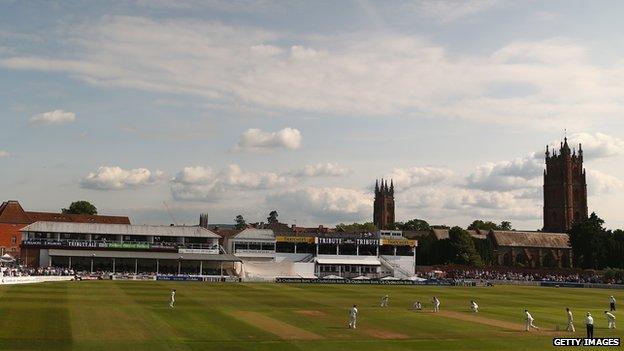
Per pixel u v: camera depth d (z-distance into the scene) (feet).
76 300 221.25
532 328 177.27
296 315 197.36
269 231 499.92
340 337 153.17
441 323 185.47
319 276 476.95
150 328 157.69
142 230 463.83
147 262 444.55
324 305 234.79
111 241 449.89
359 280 415.44
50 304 203.62
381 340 150.20
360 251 506.89
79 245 438.81
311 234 519.60
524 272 533.14
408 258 511.40
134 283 336.70
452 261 583.99
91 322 164.76
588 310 241.55
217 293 279.90
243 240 491.31
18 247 540.93
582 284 429.79
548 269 532.73
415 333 163.02
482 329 173.88
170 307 208.85
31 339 135.64
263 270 463.01
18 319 164.45
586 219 586.86
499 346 144.87
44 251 428.56
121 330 152.66
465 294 320.91
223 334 151.94
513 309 238.48
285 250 497.05
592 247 569.23
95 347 129.39
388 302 256.32
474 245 612.29
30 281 311.68
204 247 467.11
